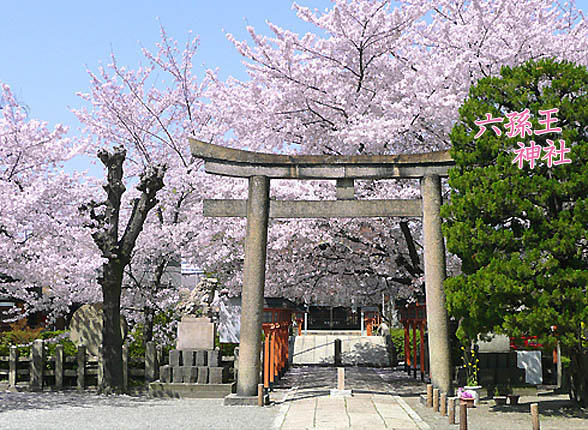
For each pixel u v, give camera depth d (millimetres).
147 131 20750
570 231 11008
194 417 11945
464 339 12305
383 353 28141
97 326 18359
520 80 12172
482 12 15711
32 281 15484
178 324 16016
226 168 14461
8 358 16922
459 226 11953
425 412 12555
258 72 18469
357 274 19609
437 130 16266
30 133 14531
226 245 19125
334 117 17562
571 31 17141
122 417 12008
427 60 15898
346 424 10656
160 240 18594
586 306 10750
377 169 14367
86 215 15641
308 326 43688
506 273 11242
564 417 11719
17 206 13336
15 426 10961
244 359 13867
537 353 17125
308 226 16953
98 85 20234
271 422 11242
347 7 16547
